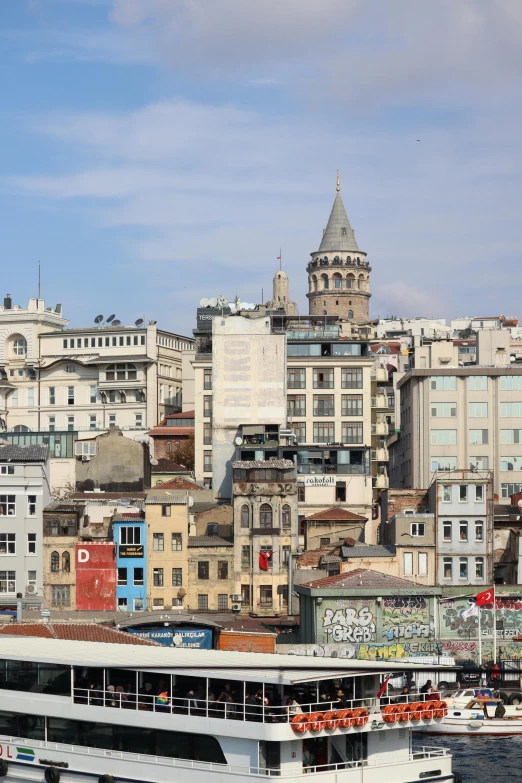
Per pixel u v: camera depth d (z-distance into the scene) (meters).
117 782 82.56
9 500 168.50
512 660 143.12
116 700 84.19
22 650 90.81
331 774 79.56
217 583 167.50
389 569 163.75
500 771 103.25
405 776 82.75
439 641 147.75
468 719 117.31
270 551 168.12
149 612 156.88
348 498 199.50
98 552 165.75
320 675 79.31
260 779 77.56
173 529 167.25
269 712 80.44
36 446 176.00
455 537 164.38
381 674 84.25
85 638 118.50
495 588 149.62
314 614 146.88
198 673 81.88
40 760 85.94
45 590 165.38
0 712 88.69
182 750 81.56
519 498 187.75
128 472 195.62
